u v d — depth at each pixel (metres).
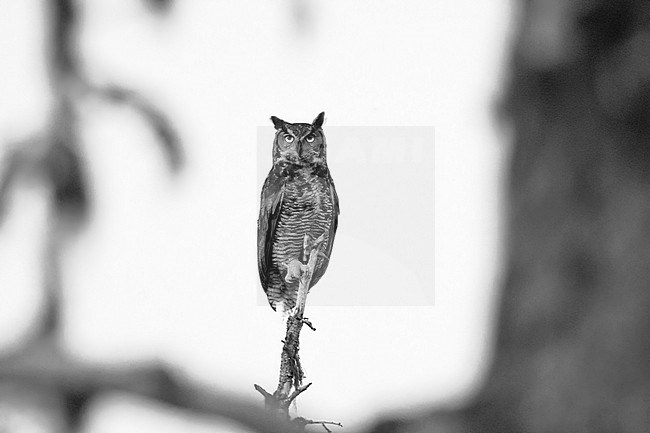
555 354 8.19
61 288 10.05
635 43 8.04
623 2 8.00
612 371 8.12
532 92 8.48
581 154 8.43
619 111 8.27
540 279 8.45
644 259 8.20
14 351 6.85
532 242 8.55
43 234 10.66
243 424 6.66
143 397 6.57
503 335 8.51
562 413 7.97
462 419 7.71
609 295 8.28
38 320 9.53
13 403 6.59
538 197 8.55
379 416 7.70
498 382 8.15
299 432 7.07
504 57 8.66
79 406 6.56
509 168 8.77
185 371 6.66
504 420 7.85
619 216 8.34
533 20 8.30
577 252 8.37
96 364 6.67
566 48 8.16
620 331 8.15
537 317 8.37
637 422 7.92
